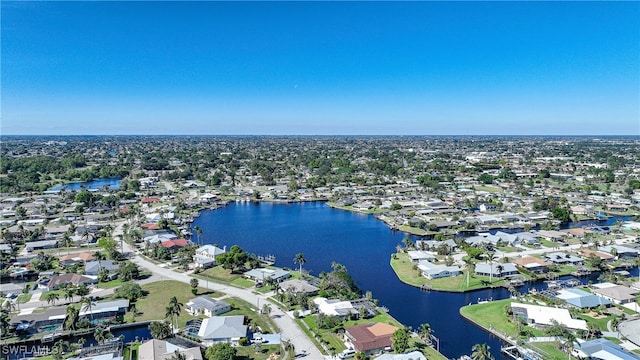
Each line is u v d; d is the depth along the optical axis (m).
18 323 138.25
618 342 129.25
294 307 156.12
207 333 131.50
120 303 153.38
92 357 119.88
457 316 154.88
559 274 192.25
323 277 177.12
